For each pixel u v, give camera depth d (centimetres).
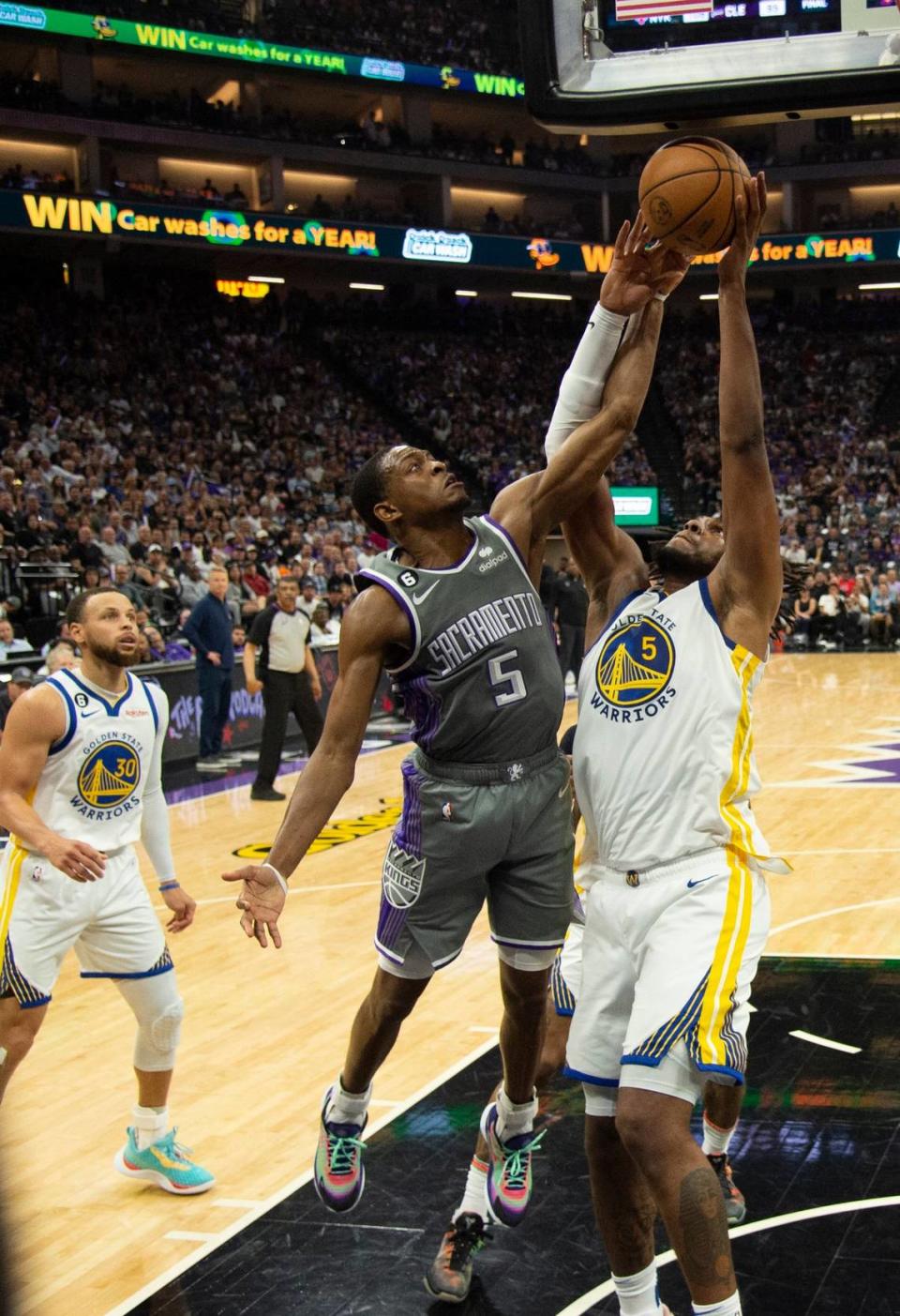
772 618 297
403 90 2952
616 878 295
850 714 1450
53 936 388
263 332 2780
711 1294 255
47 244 2597
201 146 2722
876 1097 455
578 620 1602
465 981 608
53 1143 443
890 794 1013
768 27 239
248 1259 361
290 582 1055
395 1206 388
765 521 286
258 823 988
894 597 2197
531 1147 342
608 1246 296
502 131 3375
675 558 315
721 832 286
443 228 2777
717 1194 259
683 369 3095
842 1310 321
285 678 1062
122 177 2886
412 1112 456
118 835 405
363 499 293
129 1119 464
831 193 3325
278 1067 508
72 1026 568
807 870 793
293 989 607
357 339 2920
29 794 394
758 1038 516
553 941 306
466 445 2817
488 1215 349
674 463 2961
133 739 404
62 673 399
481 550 294
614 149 3238
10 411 2170
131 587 1488
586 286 3203
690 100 242
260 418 2531
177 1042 408
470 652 287
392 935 305
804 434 2939
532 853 301
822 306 3228
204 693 1231
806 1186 390
